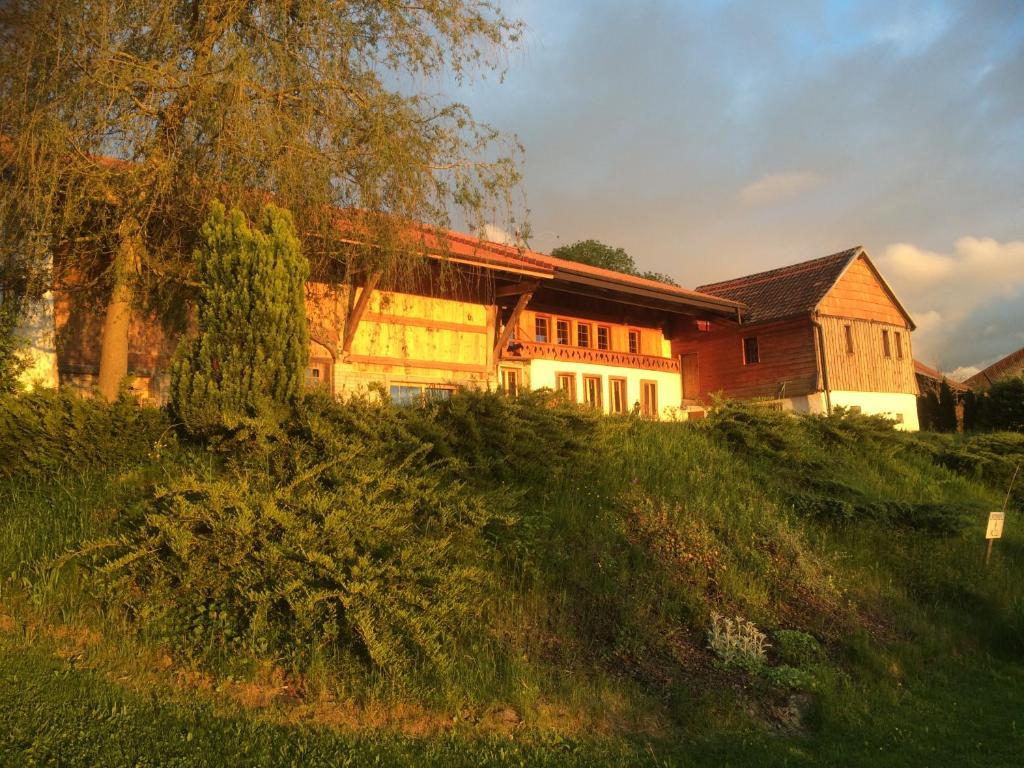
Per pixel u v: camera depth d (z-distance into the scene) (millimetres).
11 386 9203
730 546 9711
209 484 6090
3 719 4234
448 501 7609
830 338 29125
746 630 7801
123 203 9883
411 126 10672
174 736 4363
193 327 11938
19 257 10023
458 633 6336
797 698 7082
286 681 5379
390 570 5941
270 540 5996
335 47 10156
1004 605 10922
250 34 10117
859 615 9445
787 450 14328
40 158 9016
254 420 7648
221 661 5320
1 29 9469
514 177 11578
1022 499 18000
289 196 9742
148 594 5672
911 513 12164
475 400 9875
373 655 5344
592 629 7234
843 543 11367
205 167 9648
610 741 5586
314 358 16844
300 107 10016
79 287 11383
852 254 30719
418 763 4613
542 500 9305
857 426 17438
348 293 15062
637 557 8641
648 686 6617
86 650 5258
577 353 25875
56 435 7590
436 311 19188
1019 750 6480
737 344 31172
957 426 37062
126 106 9492
